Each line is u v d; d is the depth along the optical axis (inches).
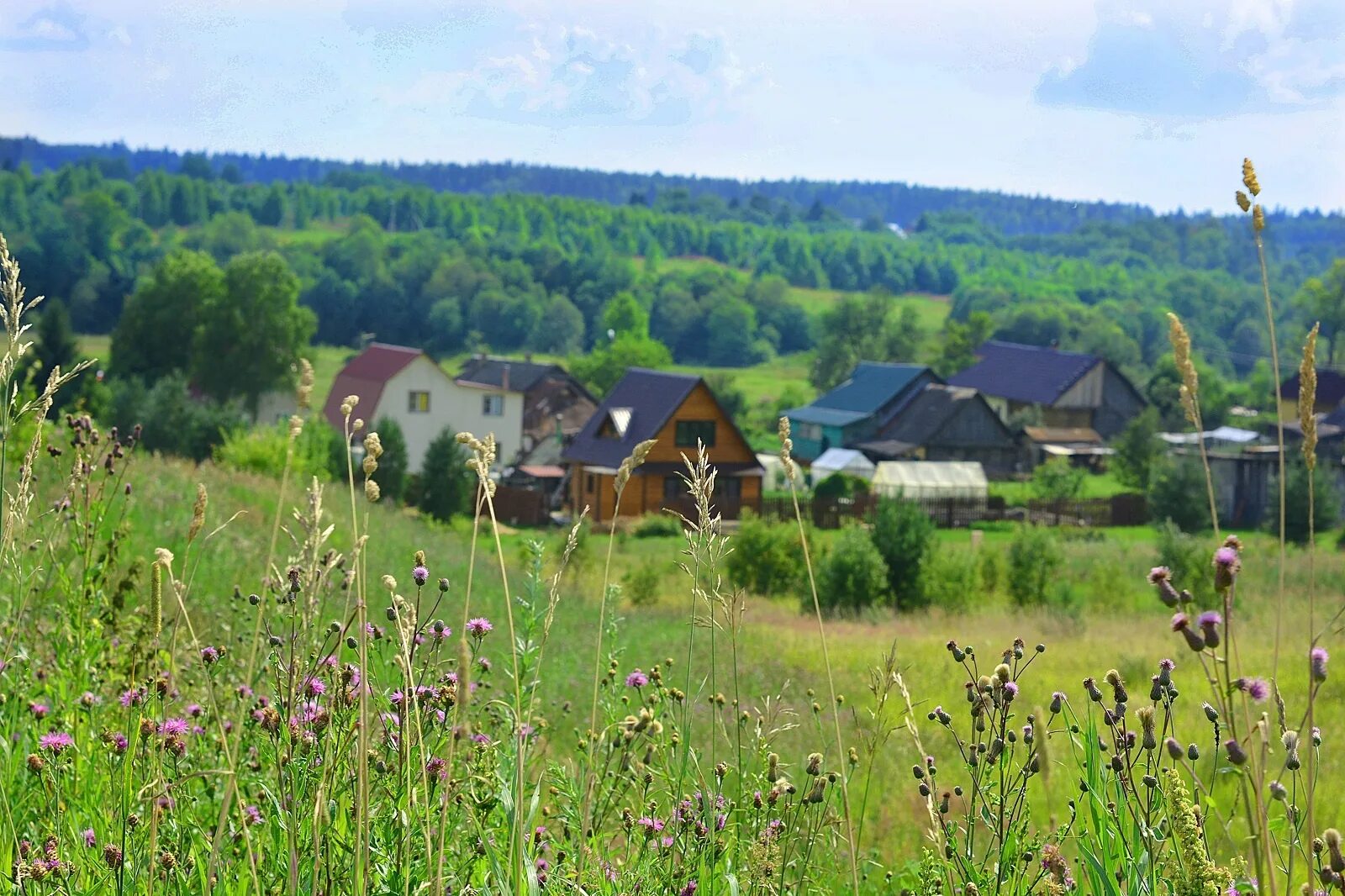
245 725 196.5
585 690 391.2
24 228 6904.5
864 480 2999.5
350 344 7815.0
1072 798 184.4
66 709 210.8
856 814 336.2
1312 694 112.7
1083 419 4598.9
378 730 151.4
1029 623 1221.1
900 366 4340.6
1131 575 1675.7
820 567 1424.7
